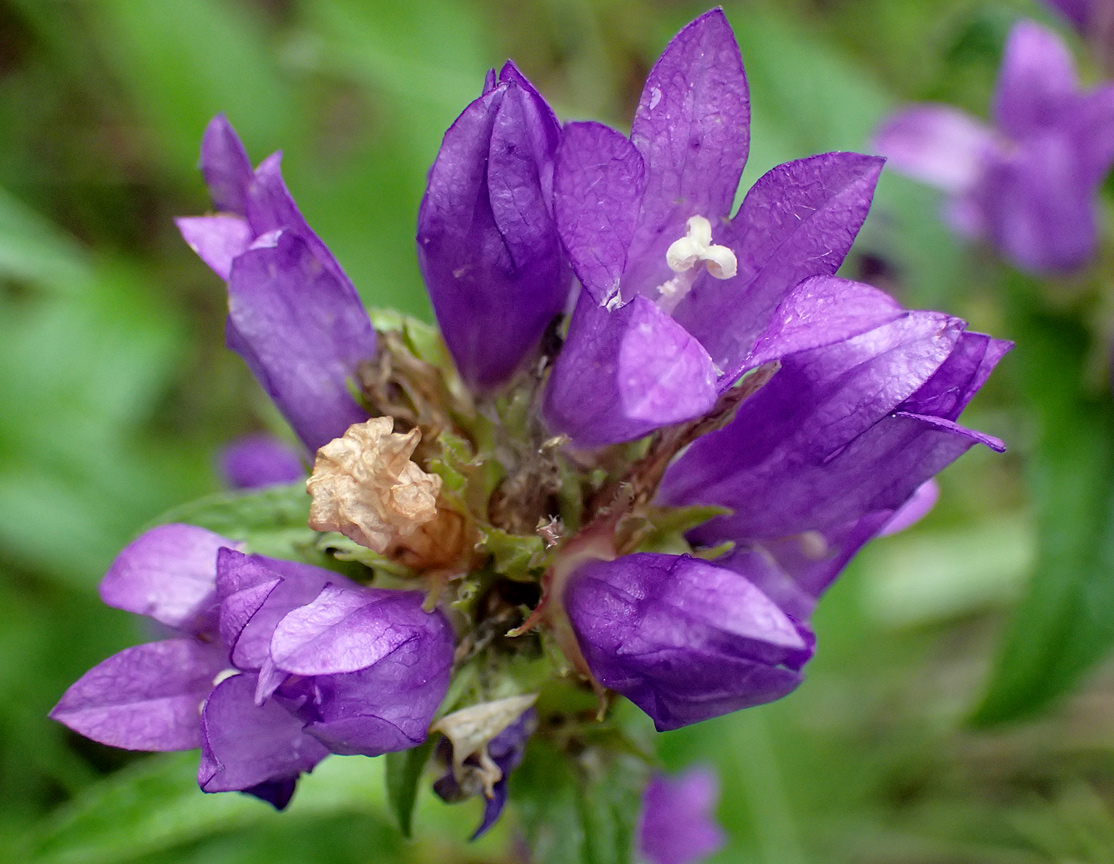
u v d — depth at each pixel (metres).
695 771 0.23
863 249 0.27
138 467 0.26
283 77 0.31
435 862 0.22
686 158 0.16
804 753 0.27
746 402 0.16
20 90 0.31
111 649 0.24
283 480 0.22
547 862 0.18
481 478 0.17
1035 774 0.29
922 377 0.15
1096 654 0.22
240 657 0.15
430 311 0.27
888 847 0.28
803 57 0.29
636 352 0.14
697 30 0.15
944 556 0.30
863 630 0.27
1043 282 0.24
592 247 0.15
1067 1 0.25
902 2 0.34
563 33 0.33
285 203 0.16
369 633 0.15
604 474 0.17
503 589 0.17
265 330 0.16
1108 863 0.27
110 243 0.31
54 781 0.24
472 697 0.17
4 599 0.25
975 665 0.30
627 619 0.16
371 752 0.16
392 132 0.28
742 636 0.15
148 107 0.29
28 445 0.25
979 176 0.24
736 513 0.16
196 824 0.18
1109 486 0.23
